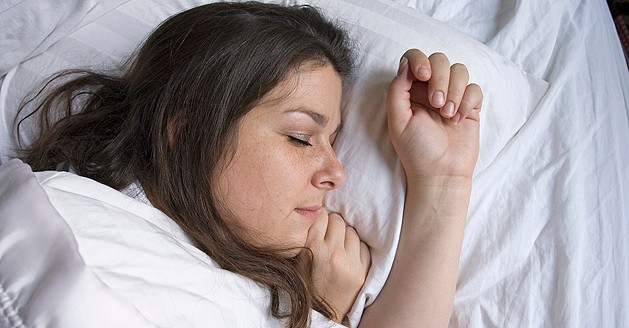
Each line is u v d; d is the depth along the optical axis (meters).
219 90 0.75
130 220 0.60
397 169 0.86
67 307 0.47
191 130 0.76
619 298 0.85
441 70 0.82
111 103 0.87
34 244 0.51
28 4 0.90
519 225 0.88
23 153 0.92
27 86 0.95
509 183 0.91
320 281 0.85
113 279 0.53
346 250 0.86
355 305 0.85
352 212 0.87
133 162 0.80
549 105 0.97
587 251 0.88
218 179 0.75
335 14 0.96
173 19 0.83
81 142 0.84
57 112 0.91
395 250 0.85
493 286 0.86
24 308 0.48
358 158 0.87
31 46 0.93
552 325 0.83
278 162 0.74
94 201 0.60
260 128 0.74
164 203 0.77
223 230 0.77
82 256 0.52
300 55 0.75
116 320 0.49
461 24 1.15
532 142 0.94
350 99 0.88
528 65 1.05
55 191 0.58
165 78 0.79
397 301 0.84
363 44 0.92
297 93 0.74
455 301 0.87
